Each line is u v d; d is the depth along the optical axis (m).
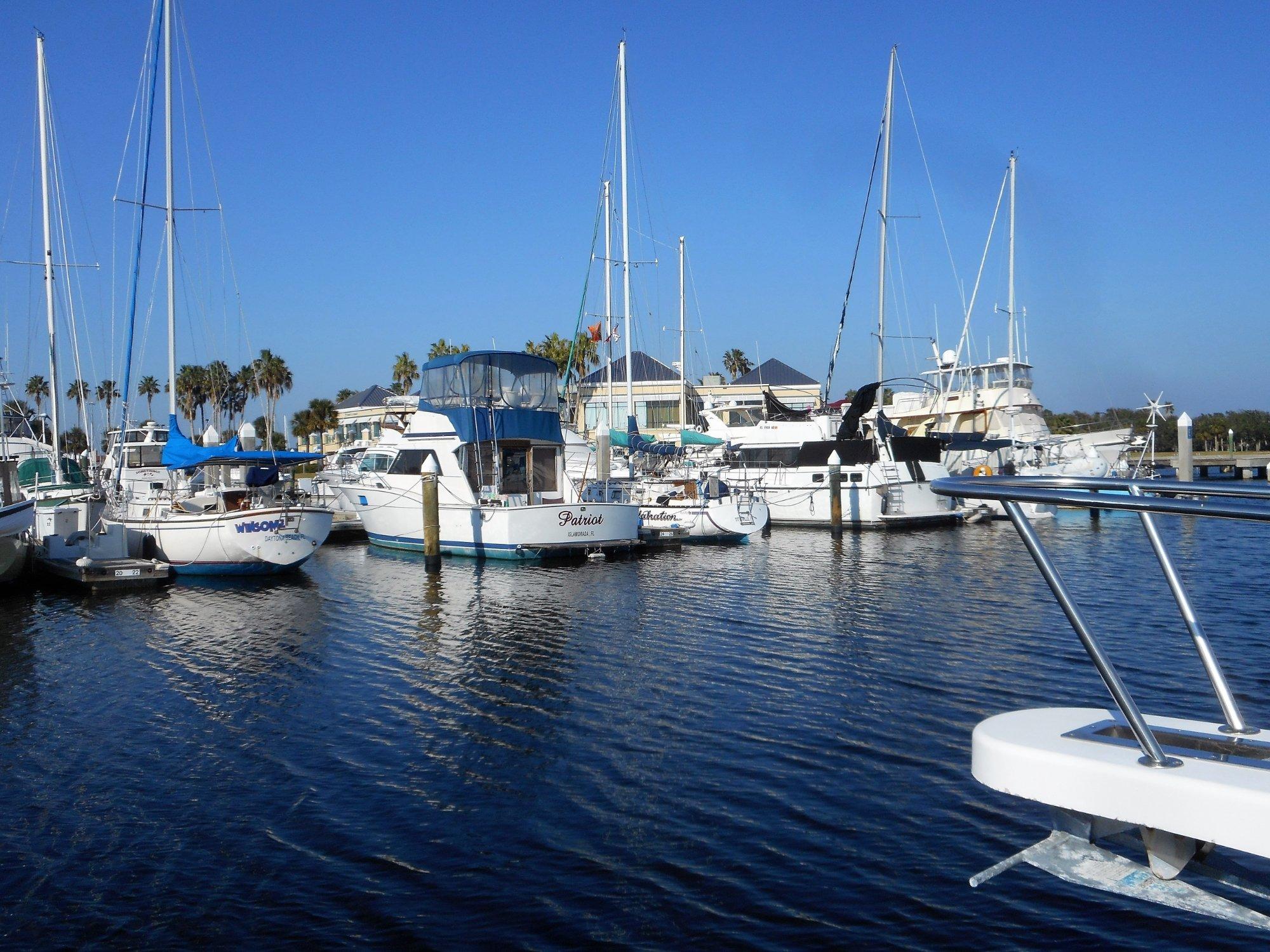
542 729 10.66
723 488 30.38
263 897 6.97
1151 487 4.00
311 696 12.27
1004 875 7.02
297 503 25.86
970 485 4.13
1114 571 22.44
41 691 12.67
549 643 15.05
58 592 20.80
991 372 42.81
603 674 13.02
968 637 14.91
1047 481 4.23
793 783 8.90
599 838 7.83
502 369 25.78
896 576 21.84
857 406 32.72
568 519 24.61
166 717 11.46
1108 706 11.11
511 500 25.03
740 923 6.46
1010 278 44.50
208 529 22.00
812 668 13.09
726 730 10.48
